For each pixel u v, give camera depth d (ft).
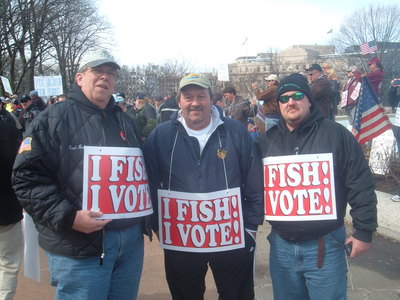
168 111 24.18
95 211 7.63
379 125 16.55
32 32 89.20
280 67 186.39
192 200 9.01
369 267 13.66
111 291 8.26
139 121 28.60
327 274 8.20
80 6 97.50
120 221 7.91
